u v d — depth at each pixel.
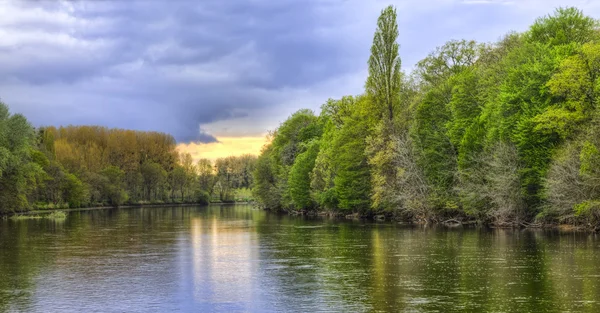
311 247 44.81
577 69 50.47
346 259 36.97
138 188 191.62
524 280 27.91
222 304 23.92
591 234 50.88
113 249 44.66
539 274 29.50
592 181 49.38
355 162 85.62
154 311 22.78
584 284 26.61
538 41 61.03
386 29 81.75
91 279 30.33
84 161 165.75
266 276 30.81
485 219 66.00
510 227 61.78
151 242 50.56
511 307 22.20
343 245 45.78
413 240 48.75
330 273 31.38
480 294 24.80
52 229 68.19
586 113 50.88
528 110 55.72
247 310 22.77
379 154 75.38
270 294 25.86
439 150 72.69
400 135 77.00
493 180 59.94
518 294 24.64
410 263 34.47
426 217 72.69
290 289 26.95
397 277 29.59
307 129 123.69
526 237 49.09
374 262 35.28
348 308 22.64
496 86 65.38
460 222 69.25
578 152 50.84
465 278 28.84
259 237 54.91
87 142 185.50
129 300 24.91
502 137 59.34
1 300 24.95
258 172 133.12
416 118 75.50
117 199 170.12
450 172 70.00
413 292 25.56
